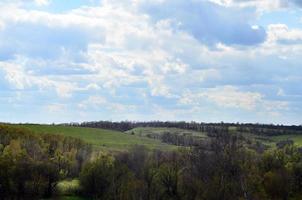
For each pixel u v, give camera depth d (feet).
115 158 527.40
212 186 384.88
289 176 425.69
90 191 469.57
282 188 411.13
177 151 517.96
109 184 461.37
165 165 445.37
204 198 383.65
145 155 552.00
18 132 641.40
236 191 382.01
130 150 595.88
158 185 429.38
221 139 446.60
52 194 472.85
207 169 415.03
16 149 522.47
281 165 446.19
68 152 587.27
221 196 378.73
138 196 418.92
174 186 429.38
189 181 415.64
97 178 467.52
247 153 440.86
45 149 587.27
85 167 481.05
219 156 417.90
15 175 463.42
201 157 424.87
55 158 549.13
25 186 465.47
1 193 463.01
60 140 650.02
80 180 476.95
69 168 544.21
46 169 473.26
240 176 393.09
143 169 463.83
